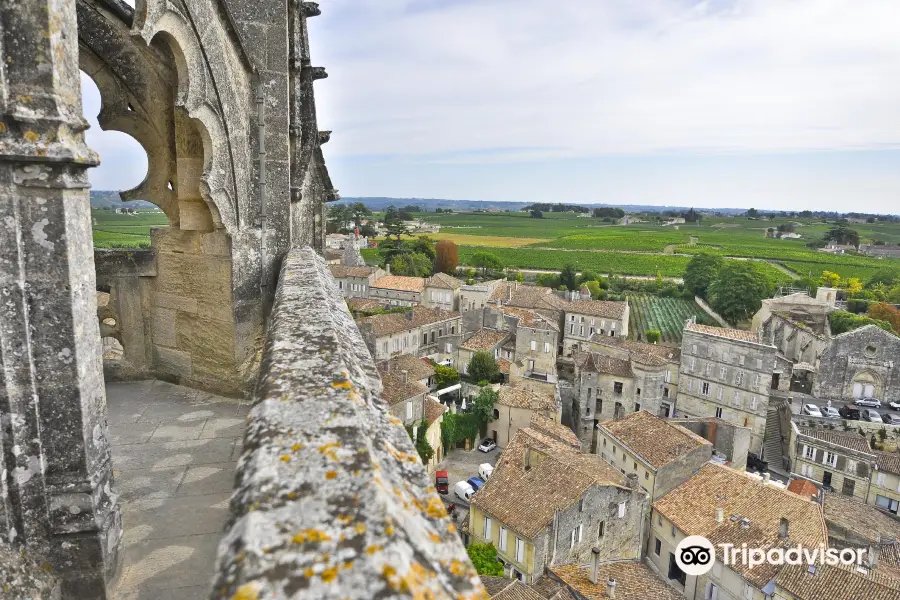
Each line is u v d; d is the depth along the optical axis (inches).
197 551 197.9
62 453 155.0
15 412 146.9
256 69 341.4
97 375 166.4
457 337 2321.6
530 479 1071.6
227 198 316.2
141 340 361.4
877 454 1566.2
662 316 3673.7
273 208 359.9
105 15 309.0
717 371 2010.3
